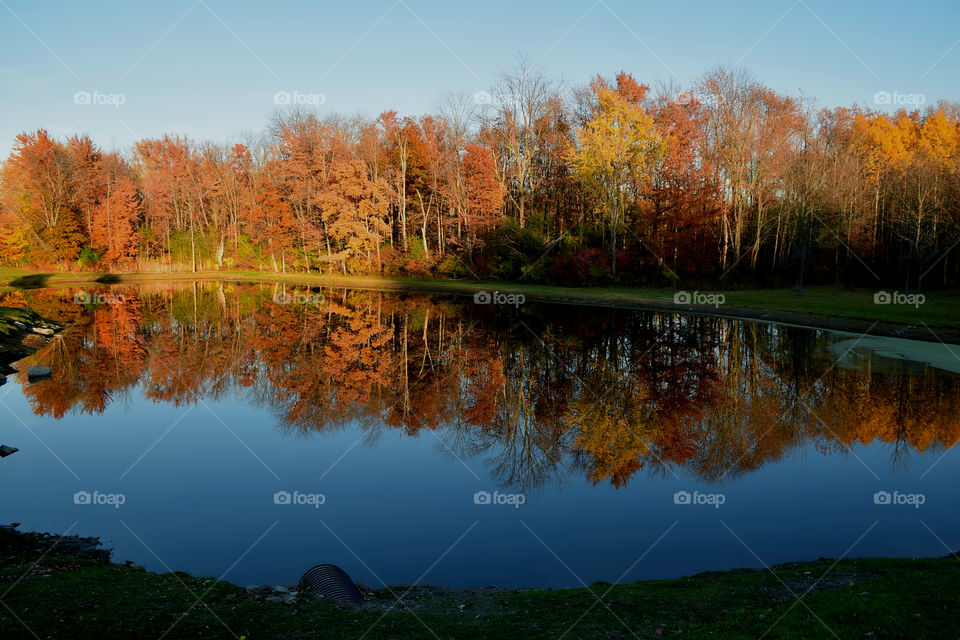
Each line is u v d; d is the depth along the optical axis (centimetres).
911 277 4500
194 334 3328
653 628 686
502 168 5816
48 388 2120
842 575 838
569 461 1466
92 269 7150
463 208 5469
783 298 4009
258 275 6981
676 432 1683
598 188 4694
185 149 7694
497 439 1633
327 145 6344
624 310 4062
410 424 1766
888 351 2589
